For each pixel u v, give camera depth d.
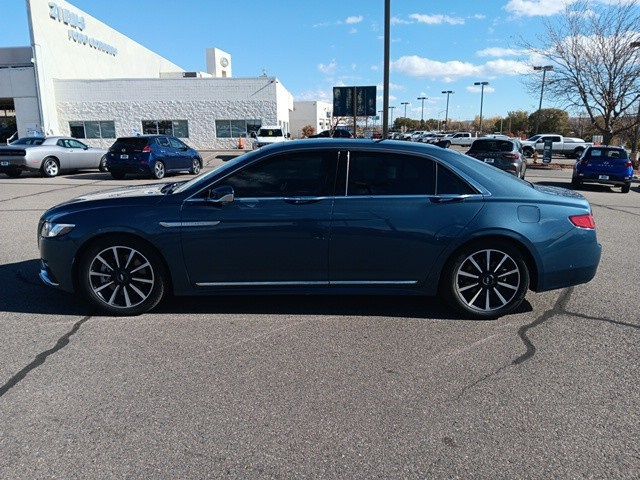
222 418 2.97
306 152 4.42
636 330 4.30
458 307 4.51
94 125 38.94
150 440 2.76
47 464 2.55
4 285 5.34
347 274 4.44
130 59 49.59
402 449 2.70
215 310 4.70
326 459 2.61
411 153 4.45
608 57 22.58
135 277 4.48
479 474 2.50
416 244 4.37
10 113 47.66
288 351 3.86
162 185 5.11
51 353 3.79
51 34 36.06
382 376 3.48
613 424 2.93
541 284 4.50
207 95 39.97
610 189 17.31
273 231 4.32
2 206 10.92
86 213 4.38
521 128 75.62
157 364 3.63
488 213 4.36
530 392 3.28
